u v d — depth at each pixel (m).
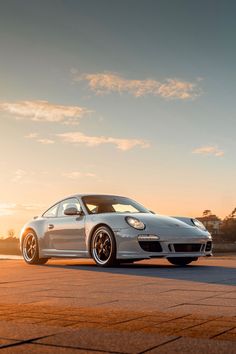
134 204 8.67
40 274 6.01
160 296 3.80
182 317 2.75
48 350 2.02
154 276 5.65
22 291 4.16
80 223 7.98
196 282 4.89
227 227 94.12
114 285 4.64
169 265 7.83
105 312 2.93
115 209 8.38
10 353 1.98
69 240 8.13
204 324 2.54
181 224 7.61
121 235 7.32
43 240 8.55
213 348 2.05
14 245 52.16
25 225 8.93
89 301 3.52
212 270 6.57
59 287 4.47
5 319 2.69
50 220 8.57
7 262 9.17
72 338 2.22
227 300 3.55
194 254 7.46
